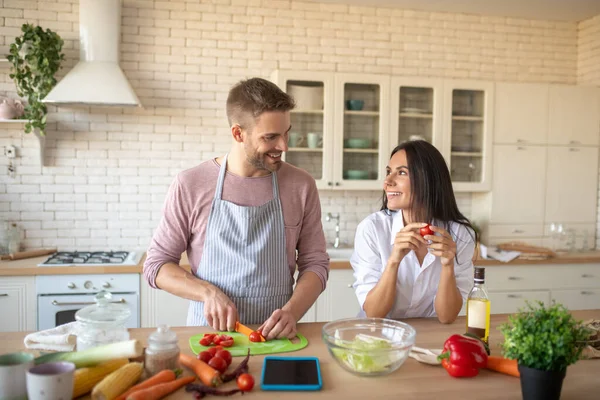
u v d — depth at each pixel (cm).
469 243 204
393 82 398
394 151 204
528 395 118
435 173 196
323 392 126
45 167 380
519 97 421
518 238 429
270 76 409
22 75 349
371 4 417
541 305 123
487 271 382
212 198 193
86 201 387
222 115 402
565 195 436
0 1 368
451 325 185
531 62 455
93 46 355
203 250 194
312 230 206
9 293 322
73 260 344
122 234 392
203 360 139
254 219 192
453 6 421
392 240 204
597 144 439
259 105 171
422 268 197
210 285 177
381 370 133
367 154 401
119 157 389
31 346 148
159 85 393
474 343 139
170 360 130
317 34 414
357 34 421
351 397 123
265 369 138
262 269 192
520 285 388
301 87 387
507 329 123
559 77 462
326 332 140
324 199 426
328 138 390
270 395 124
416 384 132
